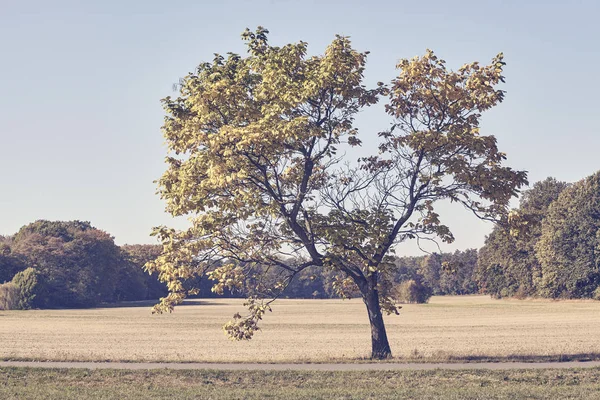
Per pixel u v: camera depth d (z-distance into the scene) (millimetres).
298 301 145625
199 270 28203
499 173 26625
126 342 46062
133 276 150750
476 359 26031
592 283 105938
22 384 20688
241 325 27609
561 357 26406
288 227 28641
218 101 25953
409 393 18891
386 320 74625
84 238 137125
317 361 25984
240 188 26594
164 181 27469
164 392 19297
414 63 27094
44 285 119688
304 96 26125
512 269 121750
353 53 27141
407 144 27312
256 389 19875
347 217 27391
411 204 27797
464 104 27234
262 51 27641
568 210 107750
